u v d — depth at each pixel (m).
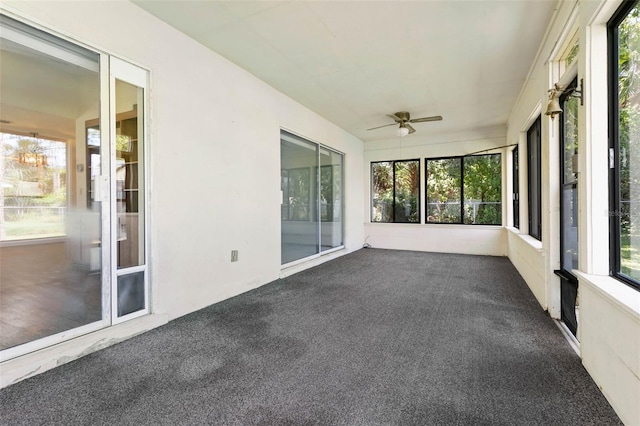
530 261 3.87
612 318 1.63
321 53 3.33
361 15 2.64
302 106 5.06
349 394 1.76
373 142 7.68
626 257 1.79
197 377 1.93
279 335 2.56
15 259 2.18
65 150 2.33
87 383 1.86
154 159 2.73
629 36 1.71
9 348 1.96
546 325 2.74
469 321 2.85
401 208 7.51
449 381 1.88
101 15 2.34
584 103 1.97
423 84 4.16
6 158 2.08
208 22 2.78
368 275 4.74
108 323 2.46
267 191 4.23
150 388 1.81
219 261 3.43
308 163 5.45
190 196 3.08
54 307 2.29
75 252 2.38
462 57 3.39
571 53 2.67
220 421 1.54
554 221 2.91
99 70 2.38
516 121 4.96
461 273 4.84
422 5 2.51
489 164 6.57
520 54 3.32
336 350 2.29
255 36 3.01
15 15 1.91
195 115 3.12
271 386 1.84
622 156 1.80
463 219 6.85
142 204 2.72
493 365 2.06
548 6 2.50
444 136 6.92
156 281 2.77
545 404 1.66
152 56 2.70
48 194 2.28
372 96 4.63
